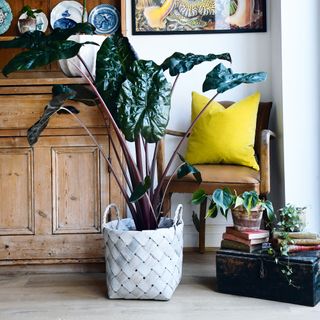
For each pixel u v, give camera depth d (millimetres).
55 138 2412
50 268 2492
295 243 2061
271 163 2928
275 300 2055
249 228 2152
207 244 3018
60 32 1980
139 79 1990
